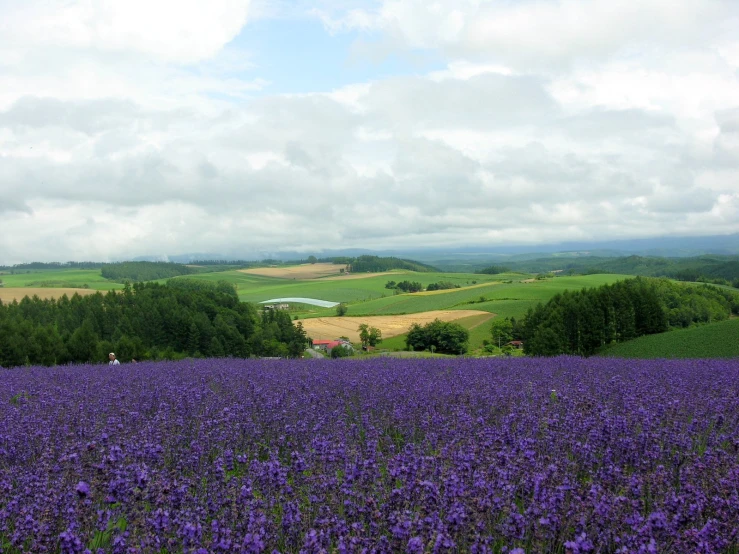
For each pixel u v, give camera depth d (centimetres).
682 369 1928
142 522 593
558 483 689
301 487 739
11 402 1326
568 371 1841
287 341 8262
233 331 7375
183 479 710
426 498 636
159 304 7638
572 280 14338
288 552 589
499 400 1213
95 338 4878
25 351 4472
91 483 691
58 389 1416
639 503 655
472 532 570
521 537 580
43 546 571
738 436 946
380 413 1135
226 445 923
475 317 9619
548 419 985
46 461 808
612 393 1321
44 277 18100
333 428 1000
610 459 823
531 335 7512
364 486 716
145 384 1499
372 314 11338
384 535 566
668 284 11338
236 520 623
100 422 1043
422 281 18638
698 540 559
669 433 923
